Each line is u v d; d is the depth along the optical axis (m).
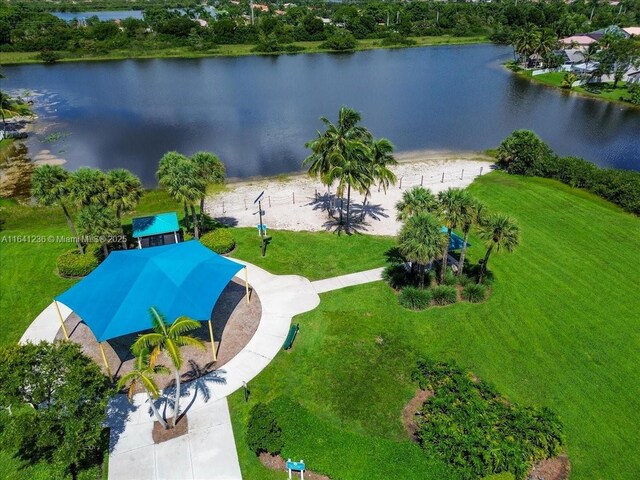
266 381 25.39
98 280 26.84
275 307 31.23
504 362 27.56
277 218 44.75
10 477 20.05
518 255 38.38
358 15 169.75
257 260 36.81
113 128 75.31
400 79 111.06
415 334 29.39
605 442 23.03
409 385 25.58
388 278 34.59
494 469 20.61
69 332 28.61
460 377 25.50
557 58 116.19
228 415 23.36
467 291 32.62
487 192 50.22
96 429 18.53
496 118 82.44
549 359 27.89
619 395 25.67
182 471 20.64
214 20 176.88
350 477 20.36
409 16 172.12
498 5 186.25
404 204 32.59
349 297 32.56
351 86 103.81
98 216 32.31
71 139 70.06
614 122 81.00
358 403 24.28
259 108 86.81
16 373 18.42
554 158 54.38
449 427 22.12
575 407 24.86
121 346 27.56
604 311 32.03
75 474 20.17
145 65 124.38
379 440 22.11
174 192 34.41
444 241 29.56
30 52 132.75
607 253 38.91
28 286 33.06
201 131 73.88
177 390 21.20
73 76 111.12
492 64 128.38
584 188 50.59
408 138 71.69
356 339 28.69
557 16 163.00
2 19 139.00
